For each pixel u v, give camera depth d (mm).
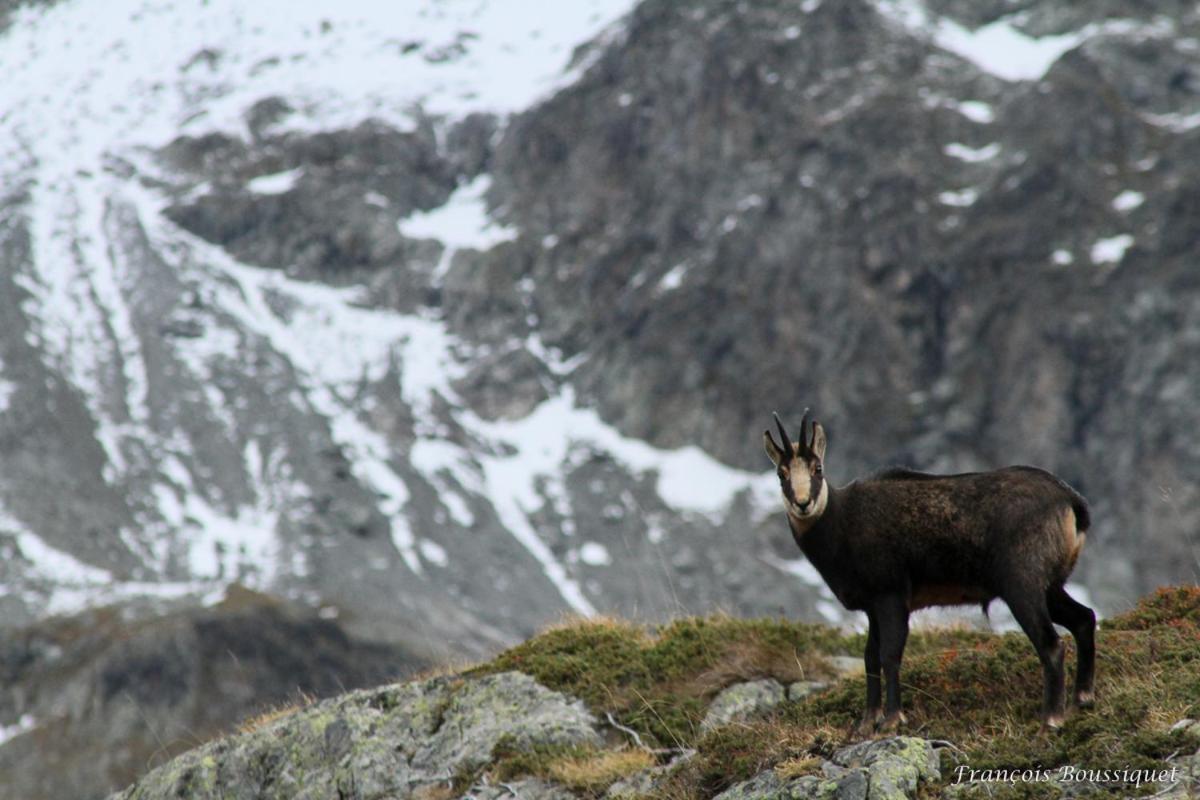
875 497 41156
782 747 42312
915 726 42656
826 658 53875
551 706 52406
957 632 55031
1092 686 39562
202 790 54531
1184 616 49094
